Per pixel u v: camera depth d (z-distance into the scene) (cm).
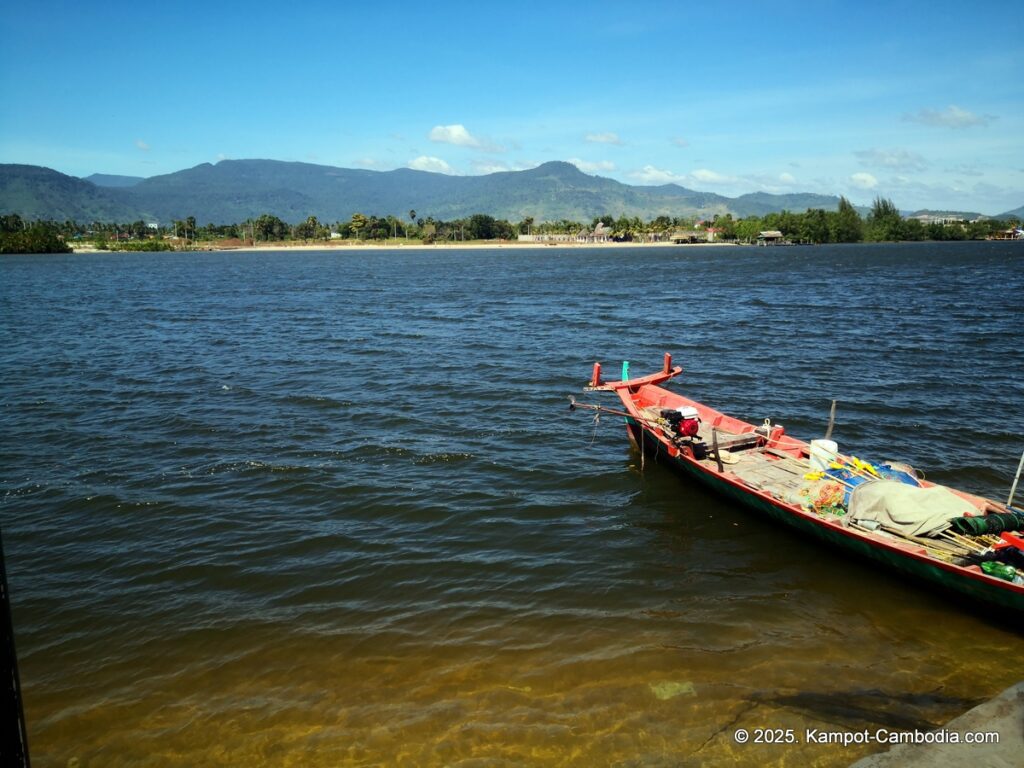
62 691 1151
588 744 1005
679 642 1263
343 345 4084
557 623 1328
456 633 1296
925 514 1443
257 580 1484
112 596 1424
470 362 3594
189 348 3978
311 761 986
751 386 3088
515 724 1048
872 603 1398
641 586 1466
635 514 1806
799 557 1588
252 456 2172
